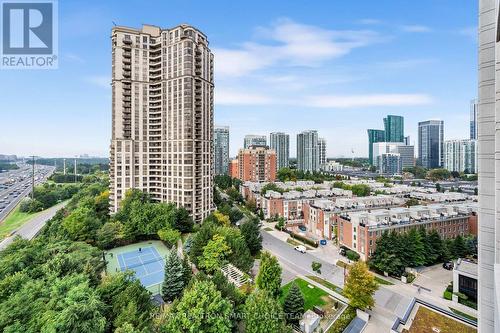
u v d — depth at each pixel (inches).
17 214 4493.1
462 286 1861.5
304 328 1492.4
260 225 3651.6
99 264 1840.6
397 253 2245.3
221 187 6732.3
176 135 3558.1
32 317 1125.1
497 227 708.7
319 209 3326.8
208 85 3838.6
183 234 3068.4
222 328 1173.7
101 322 1100.5
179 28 3565.5
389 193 4832.7
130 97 3700.8
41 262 1711.4
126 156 3651.6
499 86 701.9
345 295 1704.0
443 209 2989.7
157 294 1764.3
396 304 1811.0
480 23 837.8
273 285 1712.6
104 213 3472.0
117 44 3627.0
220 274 1557.6
